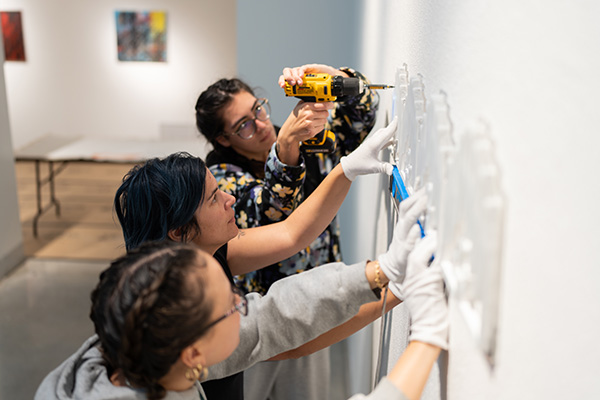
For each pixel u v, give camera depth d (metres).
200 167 1.22
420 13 1.07
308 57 3.04
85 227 4.98
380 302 1.22
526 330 0.56
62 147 5.43
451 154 0.76
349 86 1.42
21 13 7.01
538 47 0.53
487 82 0.67
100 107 7.32
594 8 0.44
